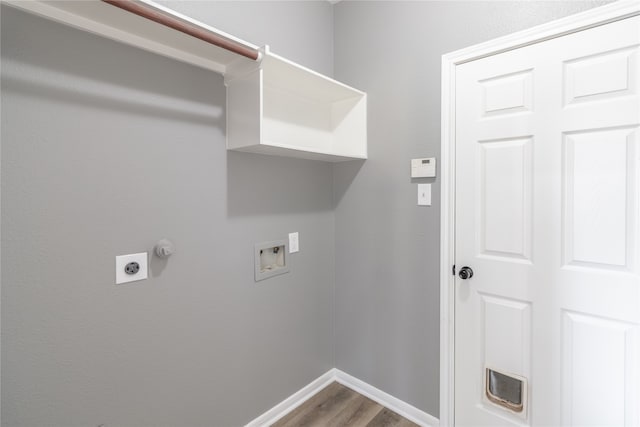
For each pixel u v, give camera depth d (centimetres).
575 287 127
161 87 124
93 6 97
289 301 183
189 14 133
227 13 146
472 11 148
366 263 194
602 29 119
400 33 173
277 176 174
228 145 148
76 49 103
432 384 167
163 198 126
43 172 99
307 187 192
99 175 110
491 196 146
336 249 211
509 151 141
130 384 119
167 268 129
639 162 114
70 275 105
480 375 153
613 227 119
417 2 166
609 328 121
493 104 143
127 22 106
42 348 100
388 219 182
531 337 138
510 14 138
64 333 104
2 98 91
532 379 138
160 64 124
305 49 187
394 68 176
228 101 146
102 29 108
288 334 183
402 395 180
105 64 110
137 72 118
